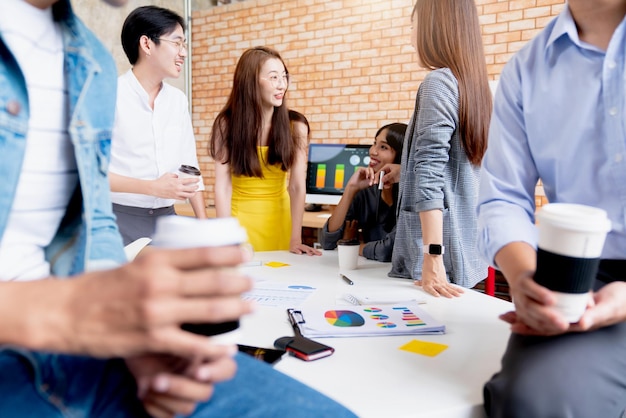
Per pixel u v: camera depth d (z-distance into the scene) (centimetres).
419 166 161
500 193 111
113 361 61
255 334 111
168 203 280
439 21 168
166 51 257
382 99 392
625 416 77
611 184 98
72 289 43
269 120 266
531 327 82
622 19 95
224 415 61
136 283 40
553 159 106
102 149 78
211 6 492
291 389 68
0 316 42
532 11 332
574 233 68
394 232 201
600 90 97
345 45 405
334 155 328
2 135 59
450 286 150
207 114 480
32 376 55
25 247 70
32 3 68
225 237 50
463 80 165
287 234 288
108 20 409
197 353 43
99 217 77
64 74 72
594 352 77
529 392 73
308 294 145
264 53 256
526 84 110
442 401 81
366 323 116
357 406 78
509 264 92
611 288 81
